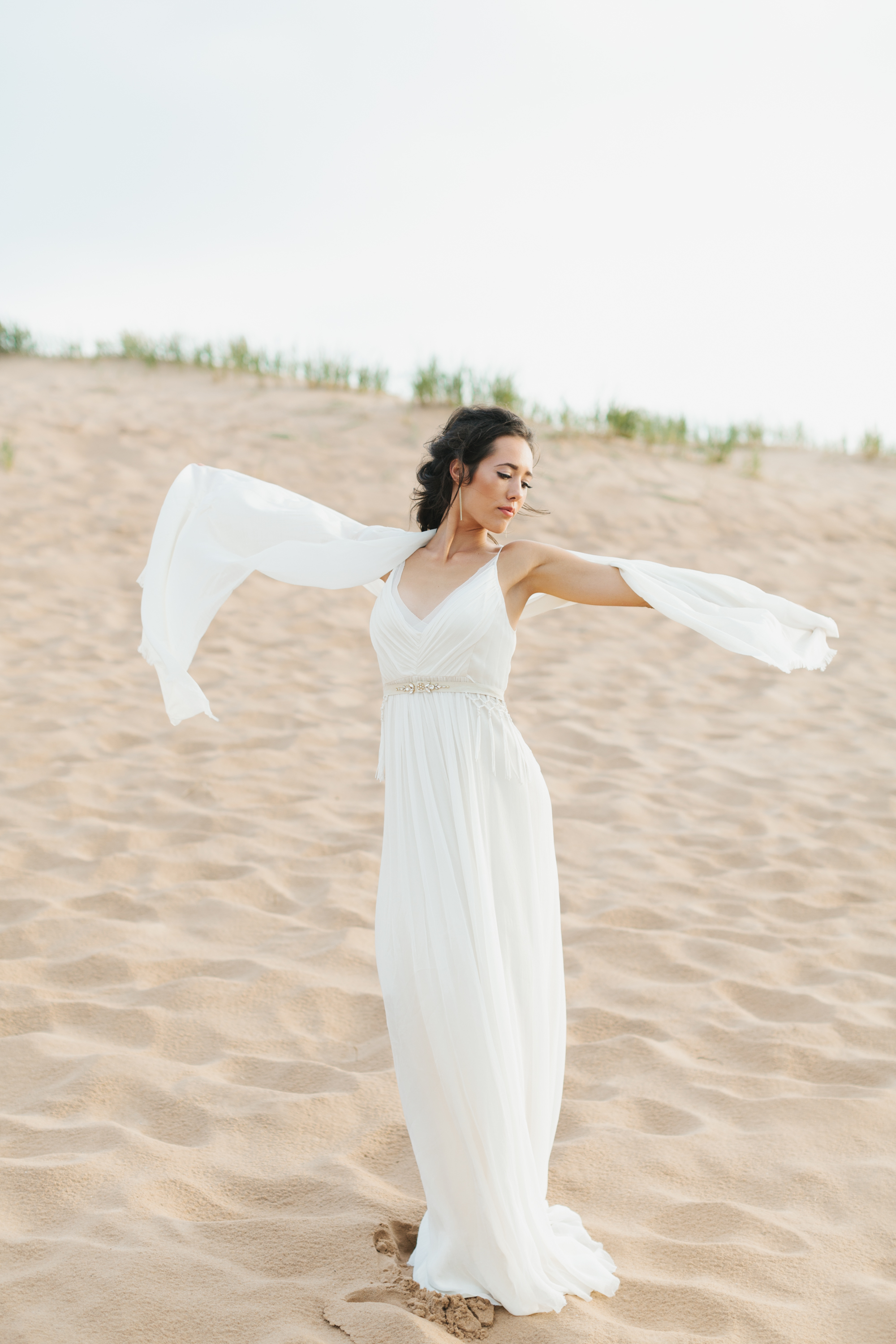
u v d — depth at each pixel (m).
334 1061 3.60
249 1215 2.78
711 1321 2.46
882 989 4.20
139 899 4.64
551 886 2.65
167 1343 2.28
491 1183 2.38
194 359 16.61
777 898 5.02
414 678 2.53
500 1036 2.39
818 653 2.68
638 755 6.95
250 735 6.82
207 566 2.91
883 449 17.09
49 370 16.14
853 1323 2.48
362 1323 2.33
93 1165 2.88
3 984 3.89
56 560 9.77
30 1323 2.32
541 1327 2.38
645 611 10.46
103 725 6.77
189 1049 3.60
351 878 4.95
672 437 15.80
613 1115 3.34
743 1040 3.79
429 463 2.74
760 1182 3.02
